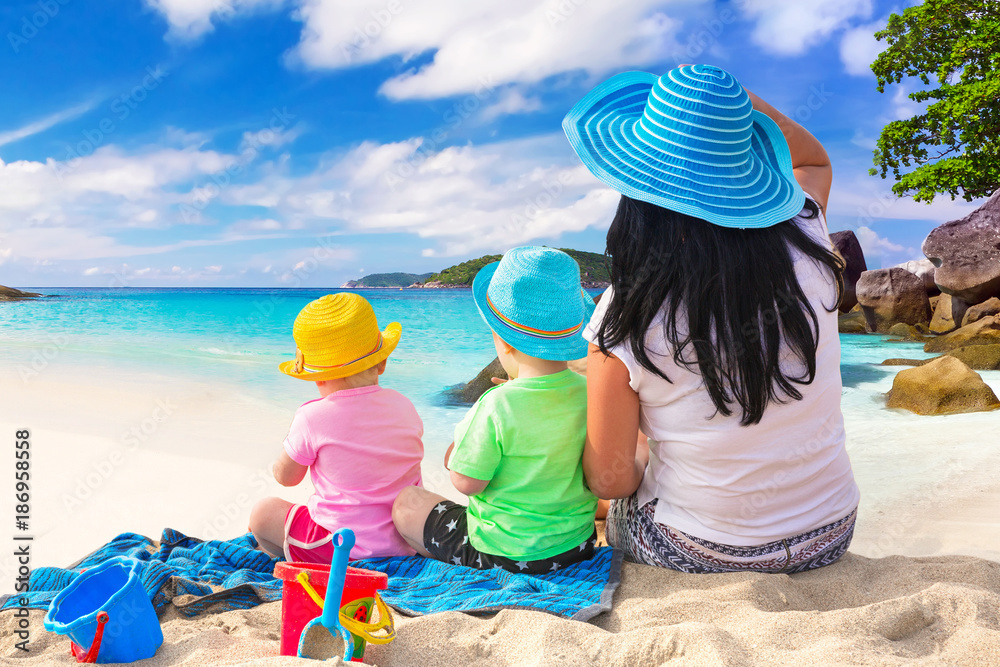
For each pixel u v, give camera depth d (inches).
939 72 807.1
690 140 76.1
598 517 121.6
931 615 69.2
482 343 538.9
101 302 987.9
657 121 78.5
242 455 205.8
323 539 101.2
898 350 504.4
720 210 72.7
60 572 98.4
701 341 73.0
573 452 90.8
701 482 80.4
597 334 79.6
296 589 71.9
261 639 78.2
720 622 71.9
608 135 83.9
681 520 83.7
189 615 87.8
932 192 788.0
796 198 77.7
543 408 90.0
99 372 382.9
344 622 66.2
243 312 829.8
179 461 197.8
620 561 90.2
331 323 103.3
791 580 82.2
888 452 185.0
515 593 83.4
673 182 75.0
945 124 789.2
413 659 70.3
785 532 81.9
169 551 115.1
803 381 74.9
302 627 71.6
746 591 78.0
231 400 305.7
